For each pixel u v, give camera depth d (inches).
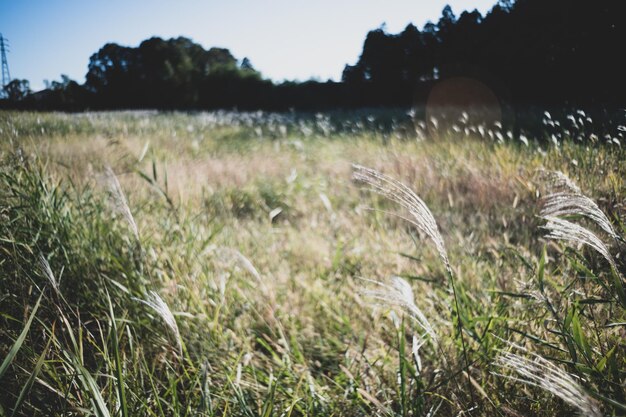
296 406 69.3
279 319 98.2
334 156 308.5
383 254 134.8
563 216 108.3
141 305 88.9
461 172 206.2
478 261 117.8
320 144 377.4
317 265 135.6
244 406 62.9
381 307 98.2
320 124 476.7
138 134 408.8
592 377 55.2
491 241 121.8
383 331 95.0
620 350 67.6
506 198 167.5
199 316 87.1
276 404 71.5
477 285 101.7
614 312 78.2
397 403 72.1
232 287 108.7
